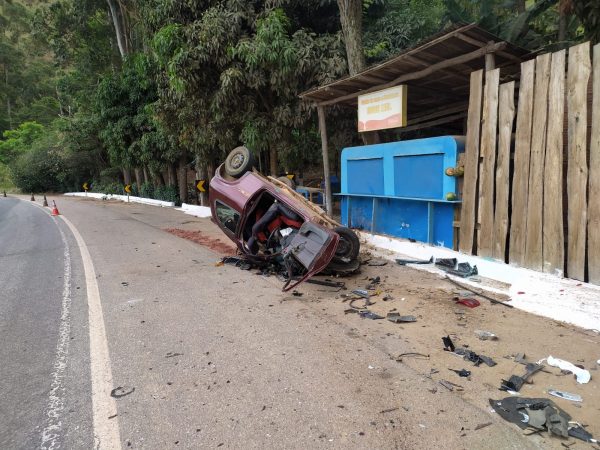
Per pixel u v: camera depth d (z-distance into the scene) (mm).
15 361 3984
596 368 3398
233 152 7680
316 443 2629
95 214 18516
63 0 29844
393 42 11977
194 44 11234
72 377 3623
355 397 3123
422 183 7117
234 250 8914
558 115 4941
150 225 13766
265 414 2961
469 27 5535
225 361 3783
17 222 16922
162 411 3053
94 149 35438
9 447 2736
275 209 6730
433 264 6613
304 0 11367
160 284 6414
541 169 5168
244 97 11773
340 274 6414
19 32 72500
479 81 6016
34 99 71250
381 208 8211
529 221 5352
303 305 5207
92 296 5926
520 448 2502
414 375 3404
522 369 3418
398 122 7695
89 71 31547
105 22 31391
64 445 2729
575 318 4266
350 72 9844
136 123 22141
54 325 4867
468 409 2914
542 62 5109
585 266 4840
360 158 8492
